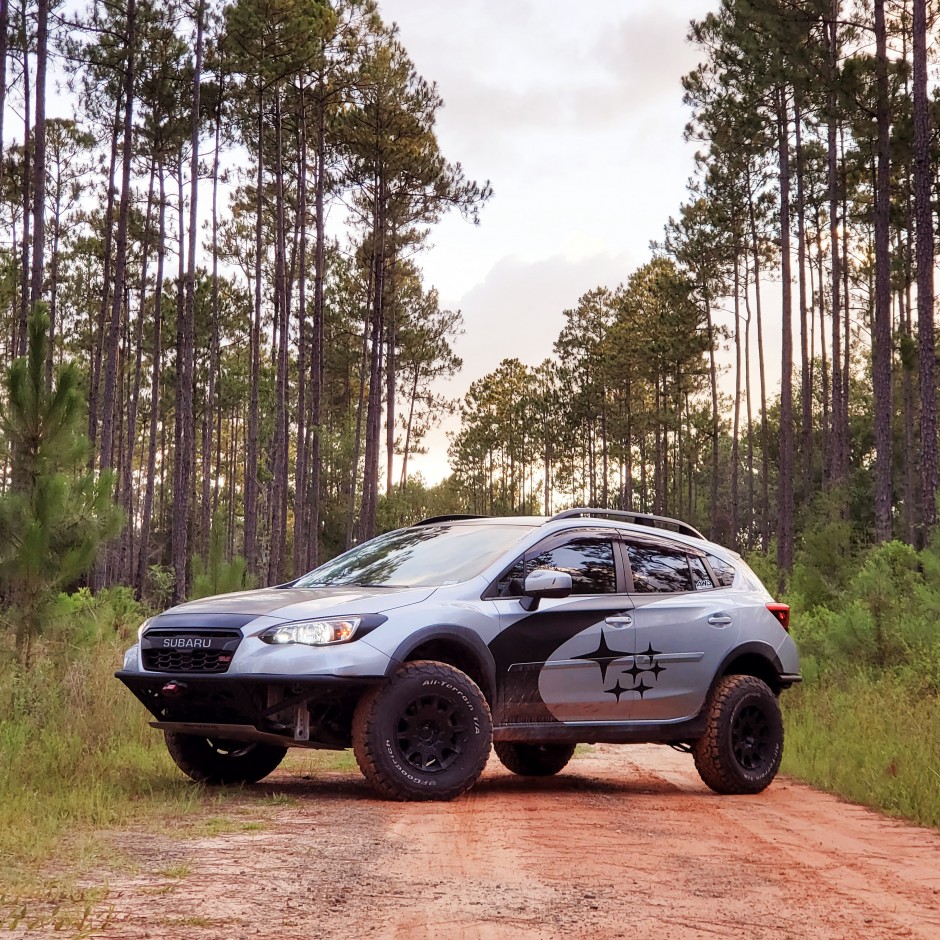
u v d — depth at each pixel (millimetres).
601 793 8461
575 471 114062
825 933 4246
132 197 50188
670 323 66750
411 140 49594
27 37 38156
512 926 4125
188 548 65312
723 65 46312
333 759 10125
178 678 7133
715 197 60656
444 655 7660
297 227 53188
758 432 92375
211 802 7090
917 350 26797
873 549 20188
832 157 44719
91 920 4000
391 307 68688
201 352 64812
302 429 48469
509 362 114375
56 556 9695
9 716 9055
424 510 70375
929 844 6707
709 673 8750
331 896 4523
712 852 5934
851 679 14297
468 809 6992
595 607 8227
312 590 7863
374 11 44812
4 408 9789
